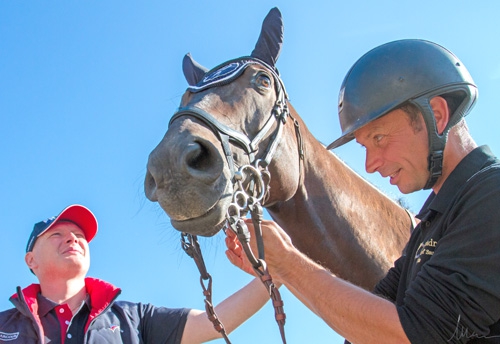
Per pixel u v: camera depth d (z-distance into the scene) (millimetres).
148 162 2488
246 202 2578
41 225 3645
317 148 3477
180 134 2533
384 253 3518
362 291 2314
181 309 3652
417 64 2498
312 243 3379
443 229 2295
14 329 3377
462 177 2336
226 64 3230
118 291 3553
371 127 2514
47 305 3449
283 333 2363
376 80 2523
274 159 3104
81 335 3414
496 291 2033
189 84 3600
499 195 2131
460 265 2111
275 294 2396
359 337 2268
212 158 2512
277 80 3238
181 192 2412
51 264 3531
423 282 2158
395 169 2492
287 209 3342
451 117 2432
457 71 2508
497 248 2074
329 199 3402
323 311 2369
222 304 3590
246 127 2996
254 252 2752
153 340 3564
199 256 2650
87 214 3752
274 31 3369
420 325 2121
